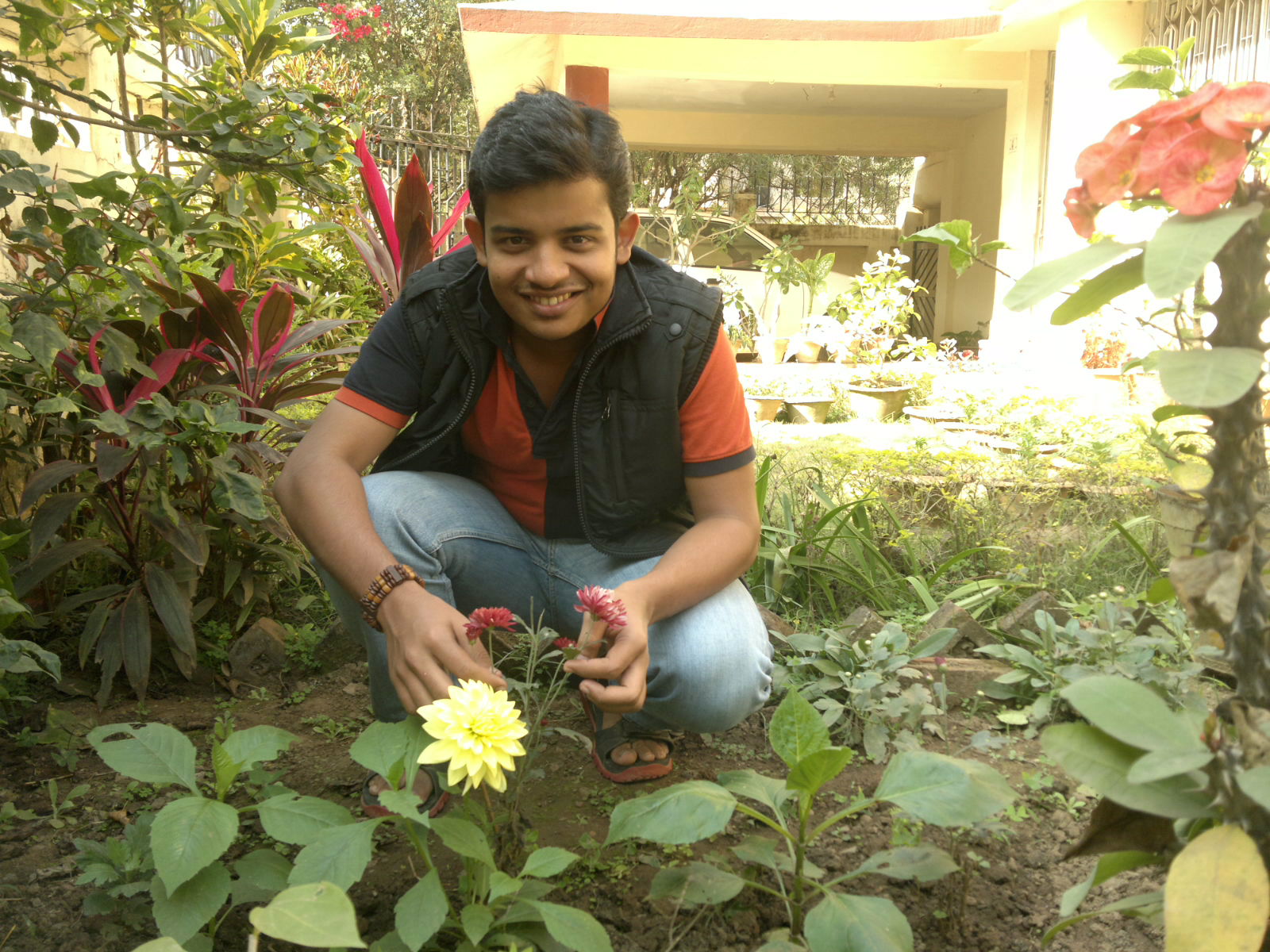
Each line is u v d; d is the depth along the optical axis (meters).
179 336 2.73
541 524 2.12
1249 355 0.95
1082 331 7.23
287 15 4.26
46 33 2.86
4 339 2.19
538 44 8.39
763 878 1.74
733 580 1.98
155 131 2.62
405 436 2.05
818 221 16.64
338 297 4.78
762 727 2.43
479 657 1.64
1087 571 3.29
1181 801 1.08
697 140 13.15
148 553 2.69
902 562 3.54
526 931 1.47
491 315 1.87
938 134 13.41
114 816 1.98
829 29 7.80
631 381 1.88
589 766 2.21
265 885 1.41
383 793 1.37
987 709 2.54
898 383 7.87
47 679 2.64
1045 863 1.83
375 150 9.55
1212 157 0.99
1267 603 1.12
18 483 3.22
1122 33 7.43
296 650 2.79
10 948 1.59
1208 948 0.93
